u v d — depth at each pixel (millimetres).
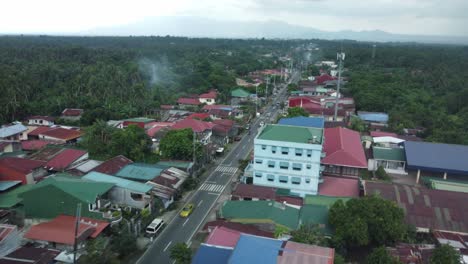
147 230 47375
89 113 98812
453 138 79688
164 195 54062
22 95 106062
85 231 42156
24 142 76938
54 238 40906
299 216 47562
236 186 58844
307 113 98688
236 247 34156
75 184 48594
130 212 49750
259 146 58250
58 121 98562
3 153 68688
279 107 130000
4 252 39375
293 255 33188
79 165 62219
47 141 78438
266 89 147375
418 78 163875
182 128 79500
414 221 46281
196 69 171375
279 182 58469
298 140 57875
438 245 41062
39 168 61000
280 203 50375
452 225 45500
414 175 68750
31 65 136625
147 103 114125
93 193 47531
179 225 50688
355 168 64500
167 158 69312
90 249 37688
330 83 163125
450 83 148125
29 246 40969
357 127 91438
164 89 137500
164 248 44938
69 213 46406
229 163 75125
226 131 87562
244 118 108062
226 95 137875
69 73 131750
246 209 48250
